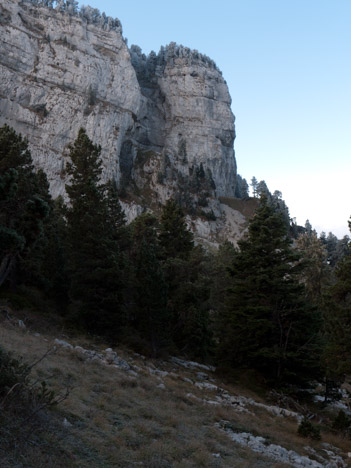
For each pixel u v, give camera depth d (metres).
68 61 172.75
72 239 37.41
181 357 37.59
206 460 11.52
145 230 52.12
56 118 158.50
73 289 33.78
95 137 162.88
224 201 192.25
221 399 23.66
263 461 13.77
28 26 174.12
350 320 24.42
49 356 18.94
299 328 33.78
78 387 15.36
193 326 38.34
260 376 34.47
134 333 35.44
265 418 22.48
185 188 176.88
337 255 123.88
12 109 152.38
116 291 33.22
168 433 13.19
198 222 165.38
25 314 29.52
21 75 160.75
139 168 183.88
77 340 27.03
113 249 35.19
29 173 35.59
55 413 11.26
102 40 189.88
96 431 11.27
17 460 7.82
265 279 34.25
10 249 25.58
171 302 40.41
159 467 10.02
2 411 9.01
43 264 38.38
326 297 25.91
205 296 43.22
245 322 34.97
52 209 45.00
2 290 33.53
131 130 185.25
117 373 20.28
